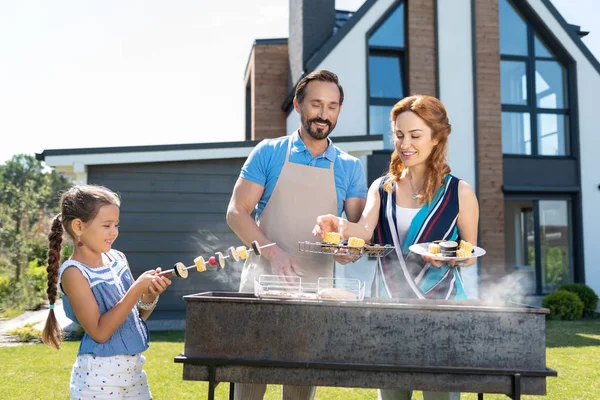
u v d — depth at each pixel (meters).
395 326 1.80
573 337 6.62
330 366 1.78
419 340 1.80
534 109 10.88
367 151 8.14
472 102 10.43
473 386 1.79
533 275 10.68
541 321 1.80
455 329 1.80
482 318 1.80
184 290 7.96
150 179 7.95
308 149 2.77
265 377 1.82
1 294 9.23
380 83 10.27
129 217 7.87
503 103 10.77
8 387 4.15
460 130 10.38
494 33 10.58
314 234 2.50
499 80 10.54
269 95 11.74
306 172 2.77
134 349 2.11
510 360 1.79
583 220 10.79
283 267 2.48
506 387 1.79
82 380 2.03
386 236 2.53
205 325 1.84
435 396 2.40
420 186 2.53
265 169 2.79
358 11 9.92
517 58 10.91
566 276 10.77
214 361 1.82
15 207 12.73
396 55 10.39
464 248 2.28
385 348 1.80
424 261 2.45
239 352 1.83
